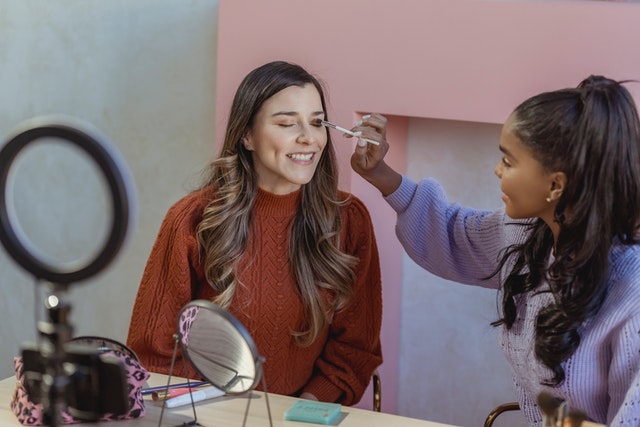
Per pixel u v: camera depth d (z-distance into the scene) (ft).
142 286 7.56
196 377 7.32
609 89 5.52
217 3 9.87
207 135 10.12
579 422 4.76
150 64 10.30
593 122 5.44
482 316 9.43
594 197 5.51
